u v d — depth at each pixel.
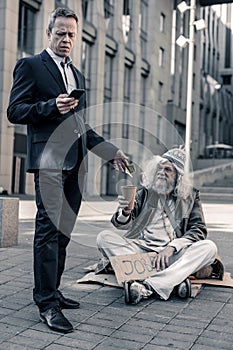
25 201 16.75
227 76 56.78
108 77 27.34
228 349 2.96
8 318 3.45
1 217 6.48
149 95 31.88
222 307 3.85
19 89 3.21
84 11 24.33
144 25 31.78
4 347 2.90
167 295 3.97
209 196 23.47
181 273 4.02
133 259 4.11
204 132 46.66
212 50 53.03
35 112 3.07
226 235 8.71
